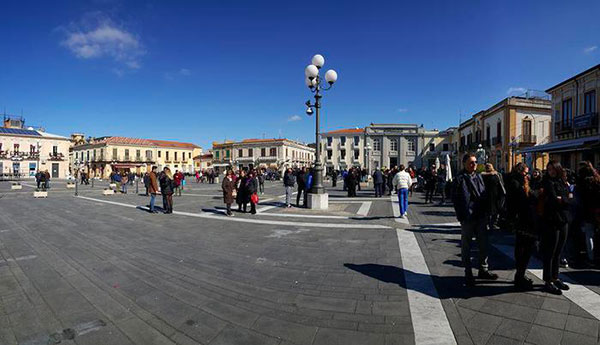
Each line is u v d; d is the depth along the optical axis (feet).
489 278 13.07
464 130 137.08
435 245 19.04
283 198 51.80
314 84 36.09
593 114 58.29
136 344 8.65
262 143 200.23
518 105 93.91
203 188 83.41
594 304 10.65
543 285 12.44
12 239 21.25
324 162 198.18
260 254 17.38
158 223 27.45
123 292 12.18
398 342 8.59
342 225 25.75
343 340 8.72
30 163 165.58
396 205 39.70
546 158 81.71
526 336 8.75
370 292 12.01
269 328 9.43
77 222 28.07
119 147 194.29
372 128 189.47
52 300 11.43
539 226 11.84
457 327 9.32
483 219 12.66
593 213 14.25
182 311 10.58
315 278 13.56
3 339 8.84
